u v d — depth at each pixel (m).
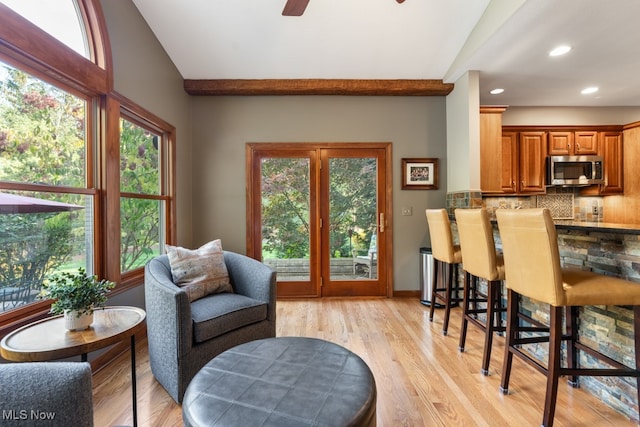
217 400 1.06
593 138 4.21
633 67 3.18
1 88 1.58
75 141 2.06
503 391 1.82
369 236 3.91
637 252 1.57
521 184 4.14
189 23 2.84
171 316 1.70
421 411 1.66
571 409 1.67
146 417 1.62
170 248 2.26
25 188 1.68
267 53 3.25
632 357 1.58
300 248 3.88
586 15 2.30
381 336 2.65
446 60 3.35
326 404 1.03
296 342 1.52
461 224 2.35
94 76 2.06
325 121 3.85
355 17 2.82
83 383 0.80
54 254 1.90
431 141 3.88
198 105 3.82
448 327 2.87
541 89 3.78
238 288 2.38
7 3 1.56
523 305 2.36
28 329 1.37
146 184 2.94
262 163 3.88
